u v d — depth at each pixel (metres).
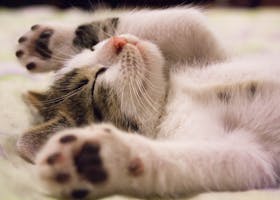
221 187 0.17
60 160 0.14
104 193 0.15
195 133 0.19
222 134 0.19
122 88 0.21
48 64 0.25
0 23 0.43
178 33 0.24
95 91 0.22
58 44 0.25
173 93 0.22
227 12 0.52
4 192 0.15
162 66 0.22
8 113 0.23
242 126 0.20
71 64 0.24
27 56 0.25
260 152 0.18
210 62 0.24
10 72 0.29
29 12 0.51
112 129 0.15
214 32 0.25
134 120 0.21
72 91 0.22
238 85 0.20
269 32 0.40
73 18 0.43
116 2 0.41
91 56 0.23
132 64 0.21
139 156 0.15
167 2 0.37
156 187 0.16
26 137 0.19
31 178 0.16
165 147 0.16
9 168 0.17
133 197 0.15
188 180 0.16
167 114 0.21
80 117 0.21
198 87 0.21
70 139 0.14
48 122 0.21
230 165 0.17
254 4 0.65
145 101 0.21
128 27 0.25
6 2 0.63
